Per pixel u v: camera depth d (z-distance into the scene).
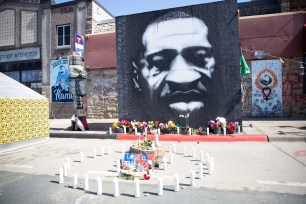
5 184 5.21
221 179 5.09
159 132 10.50
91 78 18.98
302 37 14.66
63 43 20.50
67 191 4.70
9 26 22.30
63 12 20.44
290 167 5.73
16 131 9.09
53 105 20.31
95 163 6.69
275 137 9.07
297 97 14.90
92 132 11.80
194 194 4.35
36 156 7.84
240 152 7.48
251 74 15.59
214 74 10.62
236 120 10.31
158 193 4.36
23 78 21.97
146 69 11.62
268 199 4.03
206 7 10.74
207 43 10.73
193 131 10.42
